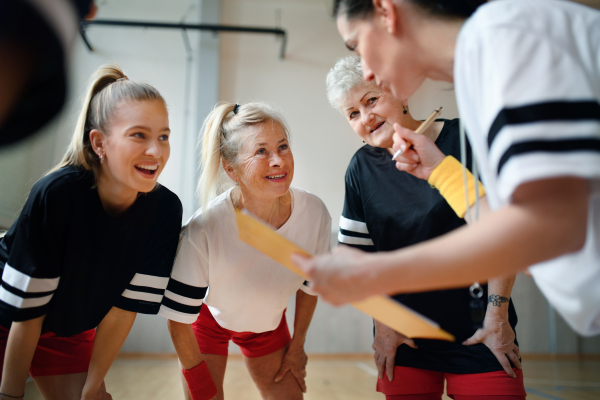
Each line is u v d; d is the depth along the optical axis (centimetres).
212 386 162
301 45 634
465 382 142
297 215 168
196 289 161
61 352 156
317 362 514
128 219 144
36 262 130
